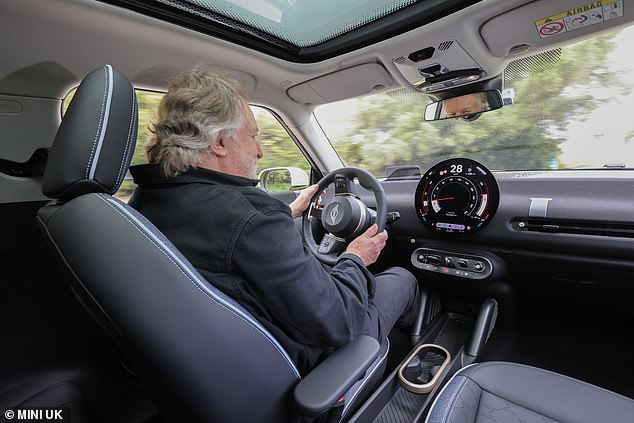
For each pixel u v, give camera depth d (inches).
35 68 49.4
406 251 74.9
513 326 72.2
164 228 30.4
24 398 36.9
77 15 44.9
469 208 61.1
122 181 27.4
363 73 68.7
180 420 25.3
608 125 59.3
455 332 70.6
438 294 77.2
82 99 26.5
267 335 27.1
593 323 70.8
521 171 70.3
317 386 28.1
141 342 22.1
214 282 27.8
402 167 85.1
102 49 51.5
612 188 52.4
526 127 67.6
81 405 39.6
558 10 46.9
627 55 53.2
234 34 57.1
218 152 33.4
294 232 31.2
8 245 44.6
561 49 56.3
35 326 42.5
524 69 61.6
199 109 31.6
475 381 39.7
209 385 23.7
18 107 51.0
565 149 64.9
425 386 55.2
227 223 28.1
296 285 28.4
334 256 61.8
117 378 44.7
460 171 61.9
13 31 43.9
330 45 62.1
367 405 49.1
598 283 54.8
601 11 46.4
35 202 51.2
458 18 50.4
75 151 24.8
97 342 45.2
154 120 33.9
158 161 31.8
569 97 61.1
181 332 22.6
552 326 73.8
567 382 37.5
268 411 27.2
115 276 22.1
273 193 89.4
